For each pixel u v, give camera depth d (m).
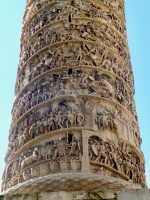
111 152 11.96
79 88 13.19
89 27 14.99
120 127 12.92
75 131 12.12
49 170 11.41
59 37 14.71
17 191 9.27
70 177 9.62
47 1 16.31
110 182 9.48
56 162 11.47
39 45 15.05
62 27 14.98
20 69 15.59
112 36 15.49
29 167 11.88
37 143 12.36
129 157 12.52
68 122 12.28
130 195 6.77
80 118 12.35
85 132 12.05
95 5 15.89
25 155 12.35
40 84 13.84
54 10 15.68
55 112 12.67
